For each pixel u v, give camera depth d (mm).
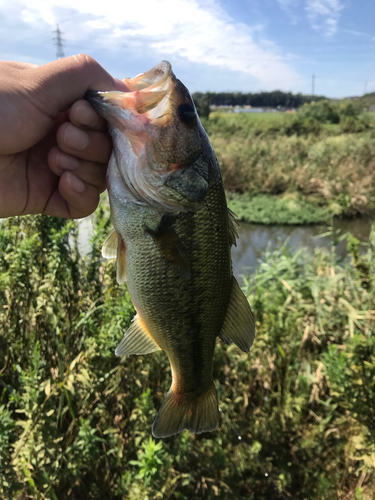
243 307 296
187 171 260
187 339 284
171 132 254
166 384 441
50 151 272
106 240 286
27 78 247
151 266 267
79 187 277
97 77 263
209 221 270
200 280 273
